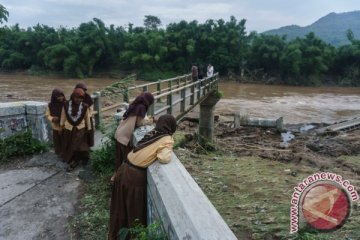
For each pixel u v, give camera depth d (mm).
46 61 59594
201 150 11703
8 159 6746
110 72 61531
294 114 29266
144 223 3590
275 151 13430
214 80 19797
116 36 62969
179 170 3191
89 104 6469
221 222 2229
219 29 62562
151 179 3189
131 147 5098
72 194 5426
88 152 6449
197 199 2561
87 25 62656
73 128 6270
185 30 61625
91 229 4445
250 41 64188
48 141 7457
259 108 31547
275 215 5523
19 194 5391
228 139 16375
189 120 18734
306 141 16312
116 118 6473
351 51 60344
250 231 5051
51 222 4621
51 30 67000
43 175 6105
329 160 12672
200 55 62188
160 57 60156
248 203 6227
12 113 6957
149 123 5336
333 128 20922
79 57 59281
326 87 57781
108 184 5629
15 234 4344
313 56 58688
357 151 14750
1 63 64750
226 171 8555
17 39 64812
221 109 29859
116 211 3691
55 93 6574
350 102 38500
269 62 59719
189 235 2117
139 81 58219
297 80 58875
